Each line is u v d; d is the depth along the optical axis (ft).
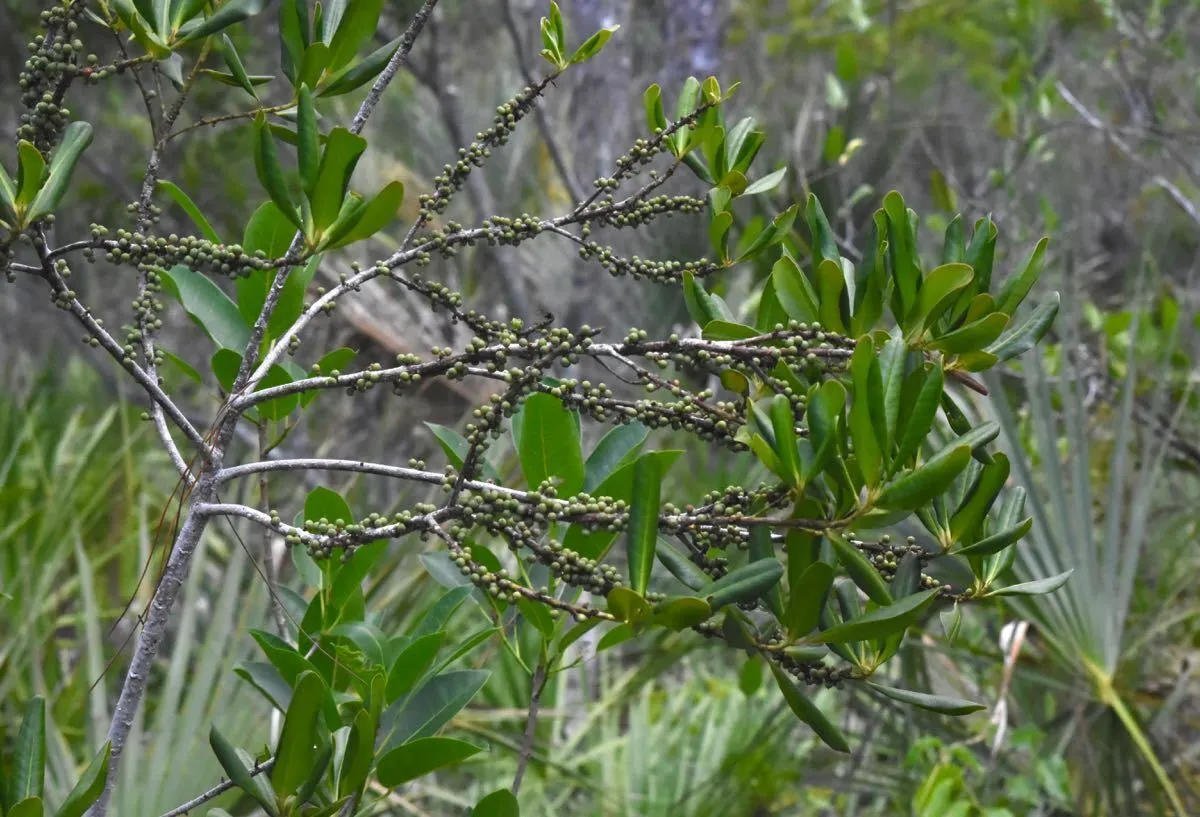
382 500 22.67
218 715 11.60
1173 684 17.51
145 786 10.83
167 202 31.30
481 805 6.40
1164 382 18.28
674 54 26.78
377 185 30.12
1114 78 28.60
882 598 5.23
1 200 5.36
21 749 5.58
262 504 8.24
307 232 5.56
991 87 34.35
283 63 6.42
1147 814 16.58
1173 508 18.53
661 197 7.02
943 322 6.23
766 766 18.04
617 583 5.43
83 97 32.45
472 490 5.67
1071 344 18.51
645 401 6.08
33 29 30.25
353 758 5.82
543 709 17.47
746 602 5.71
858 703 18.16
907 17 37.35
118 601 18.30
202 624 17.22
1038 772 15.26
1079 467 15.57
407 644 7.88
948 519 6.22
